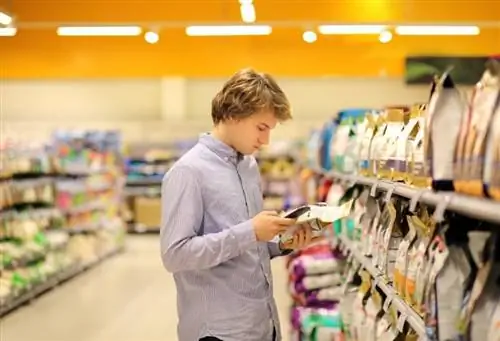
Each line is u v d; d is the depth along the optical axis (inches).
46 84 612.1
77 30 271.7
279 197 580.1
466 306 67.8
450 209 68.5
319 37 352.2
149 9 248.8
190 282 100.6
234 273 99.9
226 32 275.1
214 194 99.0
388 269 112.2
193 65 361.7
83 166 398.3
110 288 324.5
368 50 350.9
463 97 75.3
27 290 289.3
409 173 97.7
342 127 196.7
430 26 258.1
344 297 150.8
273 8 247.8
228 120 98.8
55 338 234.1
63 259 346.3
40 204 339.3
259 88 97.3
